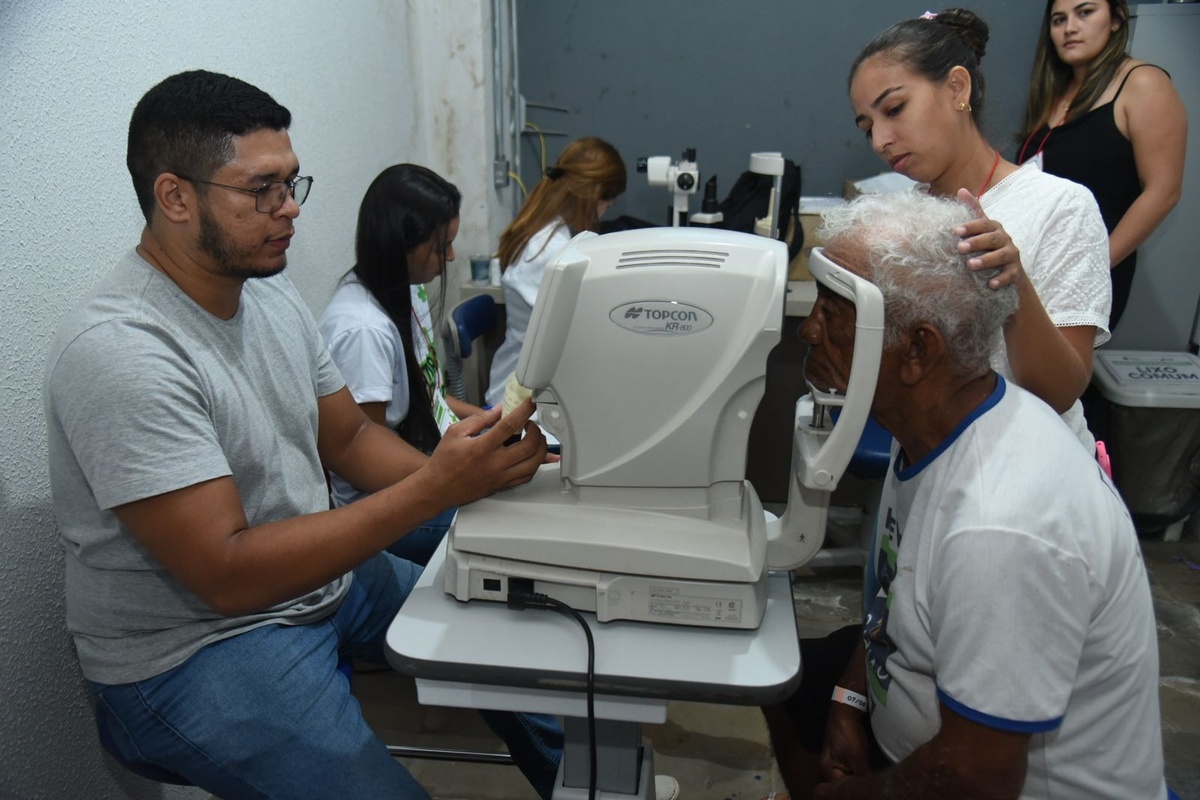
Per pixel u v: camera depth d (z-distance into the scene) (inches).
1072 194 50.0
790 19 121.0
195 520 39.4
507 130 123.4
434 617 39.9
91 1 50.0
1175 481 104.0
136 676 44.2
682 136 128.6
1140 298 108.4
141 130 41.0
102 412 38.9
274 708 43.4
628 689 35.9
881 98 51.4
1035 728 31.3
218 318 45.2
